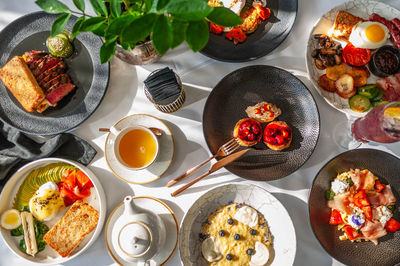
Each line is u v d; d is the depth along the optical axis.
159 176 0.84
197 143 0.88
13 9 0.90
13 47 0.87
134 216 0.75
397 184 0.84
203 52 0.83
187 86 0.89
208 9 0.45
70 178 0.85
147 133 0.81
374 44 0.82
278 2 0.86
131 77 0.89
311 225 0.79
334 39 0.86
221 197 0.84
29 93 0.81
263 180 0.81
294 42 0.89
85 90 0.86
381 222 0.81
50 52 0.86
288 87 0.86
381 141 0.78
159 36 0.47
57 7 0.62
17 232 0.84
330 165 0.81
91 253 0.85
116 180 0.87
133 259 0.75
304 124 0.85
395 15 0.85
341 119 0.87
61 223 0.83
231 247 0.81
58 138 0.84
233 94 0.87
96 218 0.84
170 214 0.84
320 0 0.89
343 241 0.84
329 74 0.85
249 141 0.83
